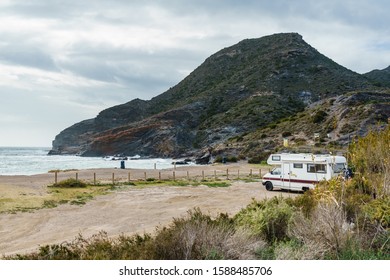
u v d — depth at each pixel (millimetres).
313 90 125312
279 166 27109
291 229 8617
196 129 114250
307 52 154500
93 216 16797
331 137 63281
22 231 14008
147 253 6727
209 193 24266
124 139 116188
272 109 109188
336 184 11188
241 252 6992
